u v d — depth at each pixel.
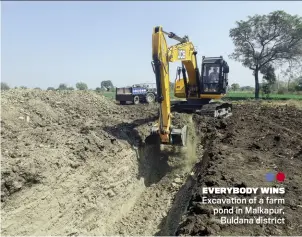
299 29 35.69
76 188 8.66
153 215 10.37
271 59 37.59
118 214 10.08
